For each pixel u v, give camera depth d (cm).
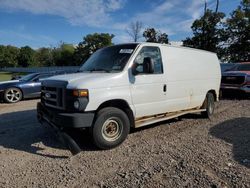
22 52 11419
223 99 1220
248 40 3856
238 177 397
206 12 3928
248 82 1162
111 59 587
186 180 391
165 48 641
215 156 482
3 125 736
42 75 1341
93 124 504
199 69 749
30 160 476
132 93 558
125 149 527
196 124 728
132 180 396
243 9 3891
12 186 383
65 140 495
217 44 3997
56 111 518
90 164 455
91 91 497
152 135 621
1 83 1260
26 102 1224
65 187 378
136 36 3847
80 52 7975
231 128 681
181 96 679
